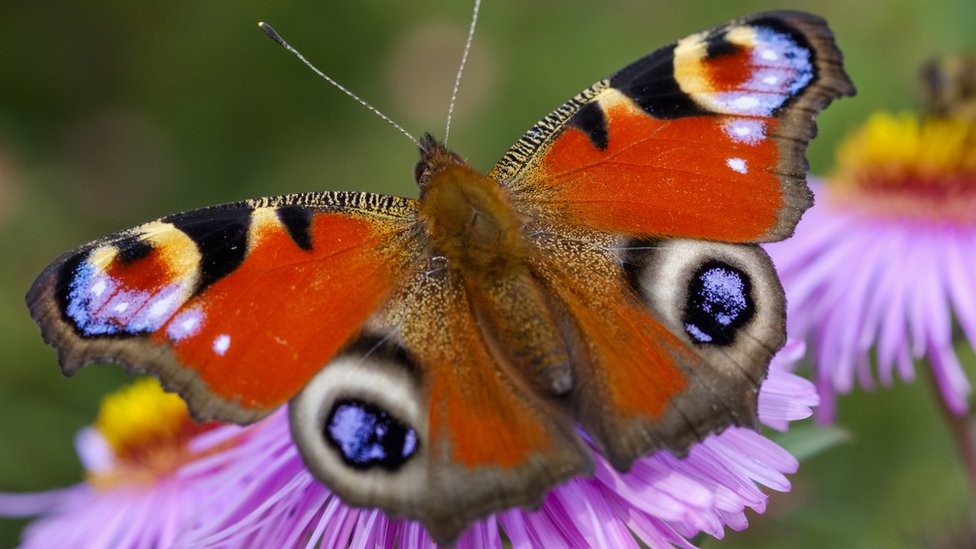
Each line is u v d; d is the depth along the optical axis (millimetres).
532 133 207
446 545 188
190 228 195
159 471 257
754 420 191
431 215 201
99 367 364
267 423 214
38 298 193
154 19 512
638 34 456
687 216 199
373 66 489
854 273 261
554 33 471
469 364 194
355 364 194
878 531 260
